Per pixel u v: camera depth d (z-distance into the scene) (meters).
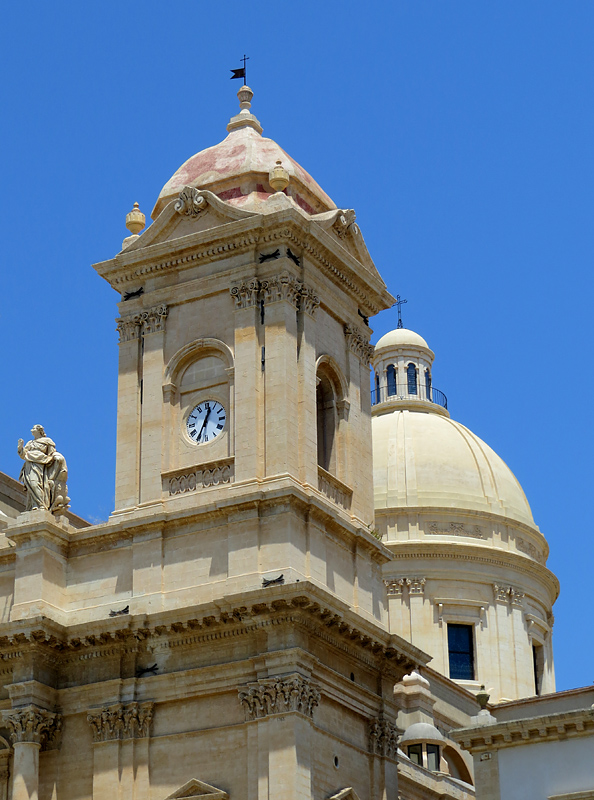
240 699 66.38
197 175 78.19
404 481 110.19
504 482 113.50
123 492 72.75
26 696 69.25
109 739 68.50
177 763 67.31
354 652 70.00
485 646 105.75
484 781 63.50
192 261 74.75
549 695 64.19
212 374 73.31
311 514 69.19
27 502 73.75
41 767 69.50
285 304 72.19
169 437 73.06
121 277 76.38
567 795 61.38
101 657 70.12
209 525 69.88
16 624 69.62
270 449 69.94
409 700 91.12
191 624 67.81
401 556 106.81
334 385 75.75
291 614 65.69
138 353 75.12
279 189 75.25
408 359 122.75
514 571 109.00
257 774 64.81
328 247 74.75
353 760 69.19
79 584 72.00
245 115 81.06
